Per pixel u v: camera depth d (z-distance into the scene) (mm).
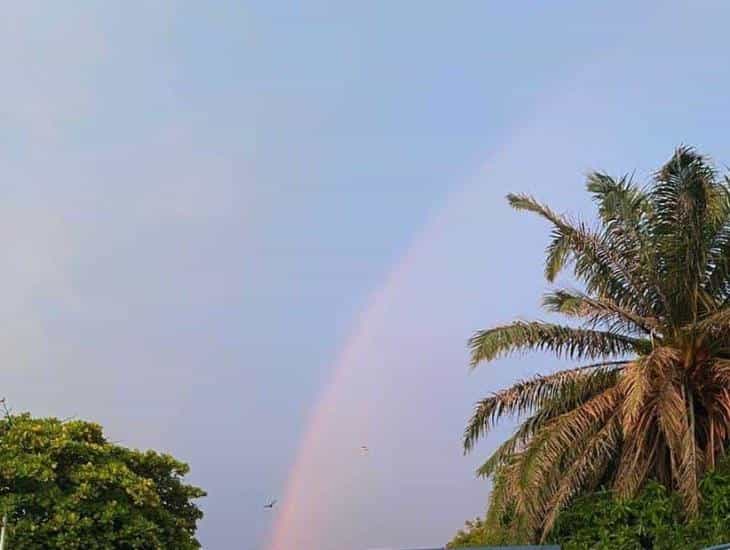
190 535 23891
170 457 24766
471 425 21625
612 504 19562
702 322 19812
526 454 19531
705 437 20188
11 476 20281
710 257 20703
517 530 19875
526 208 21422
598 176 20906
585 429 19828
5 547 19703
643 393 18062
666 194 20250
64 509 20547
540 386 21219
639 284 21094
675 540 18281
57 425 22547
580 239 21016
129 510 21594
